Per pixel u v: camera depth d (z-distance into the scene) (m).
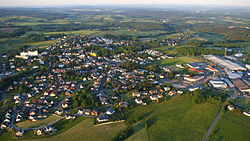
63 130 151.62
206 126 155.00
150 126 154.50
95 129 151.62
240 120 162.38
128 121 158.38
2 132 150.62
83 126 155.75
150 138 140.62
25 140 141.38
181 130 150.00
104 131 149.12
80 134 146.50
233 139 140.75
